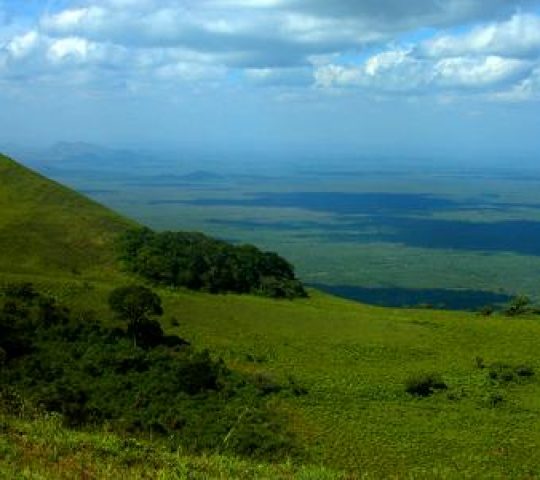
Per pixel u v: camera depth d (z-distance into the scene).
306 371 65.44
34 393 49.16
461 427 55.75
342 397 59.88
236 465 33.28
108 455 28.97
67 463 26.52
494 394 63.66
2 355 54.91
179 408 52.66
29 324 61.88
